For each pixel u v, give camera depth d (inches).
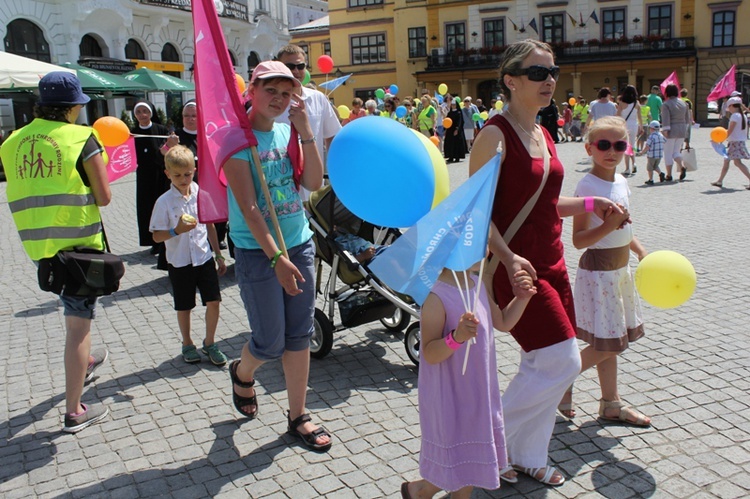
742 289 230.2
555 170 114.5
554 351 114.5
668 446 133.2
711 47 1433.3
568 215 126.0
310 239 139.4
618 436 137.9
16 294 266.8
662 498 116.5
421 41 1696.6
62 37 997.8
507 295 116.2
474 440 102.2
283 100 127.6
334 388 168.1
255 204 124.7
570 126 1009.5
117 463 135.0
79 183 143.7
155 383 174.1
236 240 133.2
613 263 133.2
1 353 199.3
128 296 256.7
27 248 142.7
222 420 152.1
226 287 264.8
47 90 143.9
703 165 587.8
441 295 101.6
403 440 140.3
